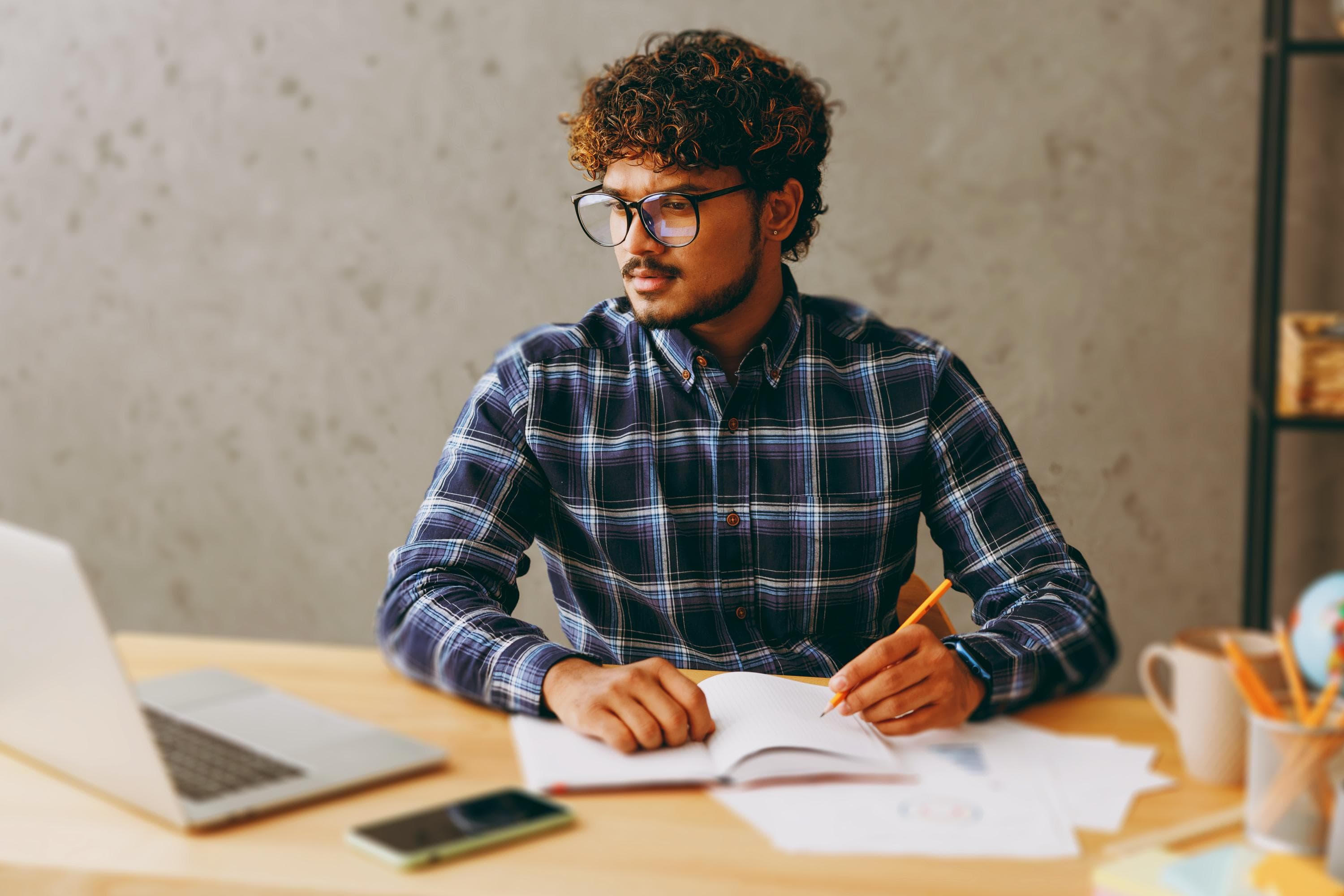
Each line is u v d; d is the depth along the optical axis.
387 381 2.48
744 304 1.36
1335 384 2.05
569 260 2.38
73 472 2.62
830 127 1.51
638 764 0.89
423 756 0.89
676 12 2.29
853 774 0.88
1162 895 0.68
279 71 2.43
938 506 1.38
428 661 1.07
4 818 0.81
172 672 1.11
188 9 2.45
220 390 2.54
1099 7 2.19
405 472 2.49
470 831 0.78
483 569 1.27
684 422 1.35
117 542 2.63
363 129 2.41
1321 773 0.75
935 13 2.22
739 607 1.35
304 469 2.53
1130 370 2.26
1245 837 0.79
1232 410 2.25
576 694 0.96
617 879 0.73
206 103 2.47
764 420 1.35
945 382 1.38
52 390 2.61
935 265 2.28
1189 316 2.24
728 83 1.30
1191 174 2.21
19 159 2.55
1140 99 2.20
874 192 2.28
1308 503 2.29
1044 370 2.28
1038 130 2.23
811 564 1.34
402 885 0.72
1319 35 2.19
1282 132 2.04
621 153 1.30
